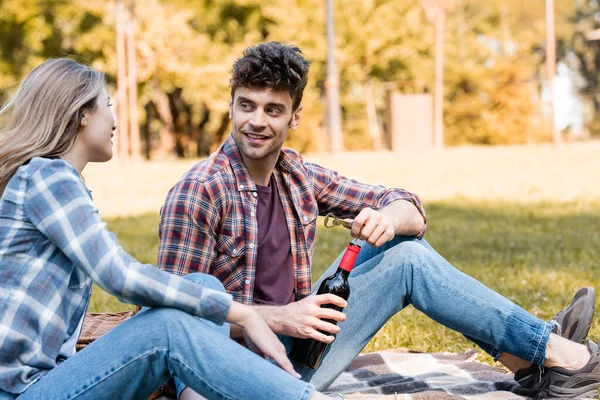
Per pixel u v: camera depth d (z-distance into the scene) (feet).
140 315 7.13
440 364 11.18
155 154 126.21
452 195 37.27
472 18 127.75
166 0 77.56
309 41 84.84
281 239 9.17
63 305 7.17
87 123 7.43
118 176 52.60
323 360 9.06
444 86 109.40
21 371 6.97
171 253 8.66
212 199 8.74
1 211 7.02
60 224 6.89
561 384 9.13
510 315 8.94
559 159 57.41
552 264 19.54
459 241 23.53
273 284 9.12
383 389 10.05
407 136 73.26
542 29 125.90
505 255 21.08
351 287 9.10
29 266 7.00
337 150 59.62
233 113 8.87
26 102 7.23
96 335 9.03
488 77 107.96
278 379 6.99
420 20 93.45
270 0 83.41
